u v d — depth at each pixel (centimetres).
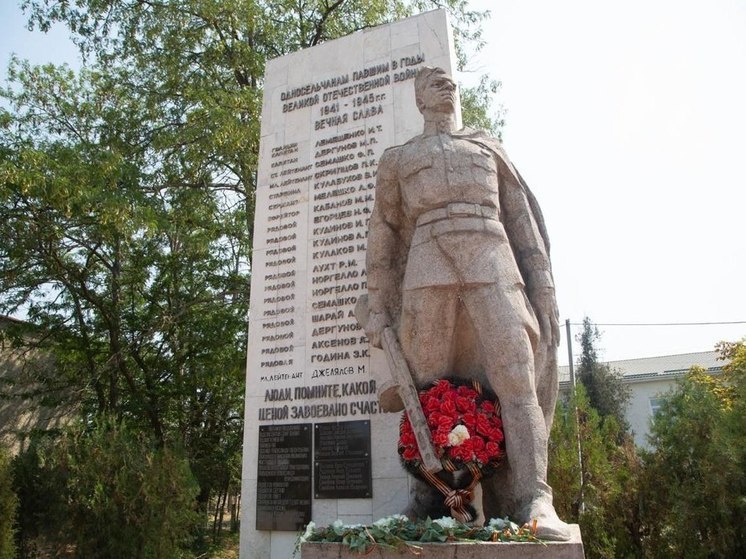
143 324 1420
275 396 593
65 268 1297
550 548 287
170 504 655
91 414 1413
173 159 1239
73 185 1005
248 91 1122
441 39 646
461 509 341
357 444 544
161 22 1213
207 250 1416
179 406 1521
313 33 1338
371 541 303
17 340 1385
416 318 379
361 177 634
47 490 690
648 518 566
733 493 512
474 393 366
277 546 548
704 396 569
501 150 420
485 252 372
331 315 597
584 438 640
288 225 652
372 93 660
